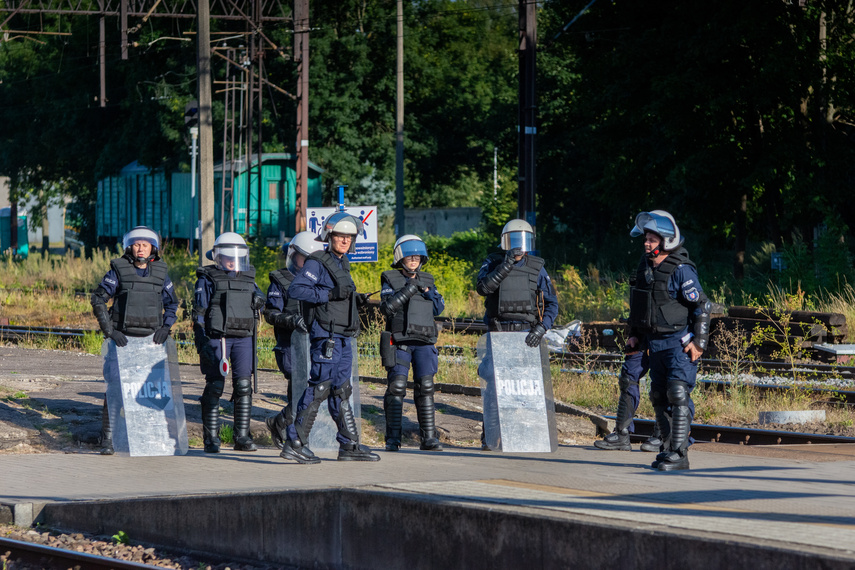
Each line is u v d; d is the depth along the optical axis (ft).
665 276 52.29
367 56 358.64
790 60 178.81
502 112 363.76
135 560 42.50
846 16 188.44
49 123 387.75
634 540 31.89
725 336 116.47
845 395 89.71
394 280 63.87
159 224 323.16
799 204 183.42
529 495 39.04
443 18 404.57
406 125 369.09
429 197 453.99
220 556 42.78
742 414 85.46
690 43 188.34
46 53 381.60
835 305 143.33
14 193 407.85
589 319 157.17
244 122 331.16
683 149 205.16
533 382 62.69
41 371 103.71
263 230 297.53
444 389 93.56
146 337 62.69
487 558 35.40
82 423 71.67
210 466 55.42
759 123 198.39
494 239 309.83
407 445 71.51
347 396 56.13
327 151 345.51
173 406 62.64
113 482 51.29
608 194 228.84
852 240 202.39
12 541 42.50
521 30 173.06
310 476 48.98
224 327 62.75
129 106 354.74
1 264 296.71
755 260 216.74
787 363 108.17
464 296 190.70
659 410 54.90
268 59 329.31
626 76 206.80
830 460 58.90
